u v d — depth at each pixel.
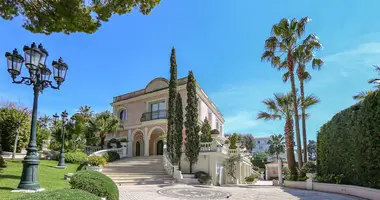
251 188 17.72
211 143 21.06
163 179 17.88
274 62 22.66
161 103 29.47
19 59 8.59
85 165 18.48
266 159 71.62
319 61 22.72
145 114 29.70
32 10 7.11
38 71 8.95
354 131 12.89
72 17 6.99
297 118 20.55
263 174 46.31
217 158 21.20
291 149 20.78
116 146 27.36
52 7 6.88
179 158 19.62
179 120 20.47
